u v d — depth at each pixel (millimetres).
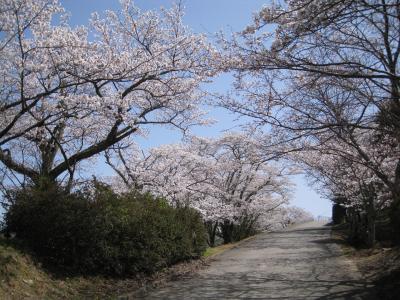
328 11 7090
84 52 11250
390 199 17031
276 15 7754
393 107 9688
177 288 10773
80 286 9422
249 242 27625
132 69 11438
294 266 14859
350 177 16906
